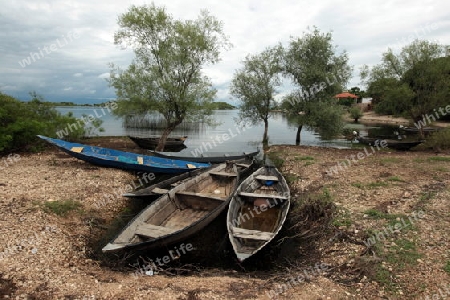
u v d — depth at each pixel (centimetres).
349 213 965
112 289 606
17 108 1908
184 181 1242
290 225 998
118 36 2052
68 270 678
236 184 1248
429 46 2383
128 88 2022
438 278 625
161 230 834
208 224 948
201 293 596
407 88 2372
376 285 622
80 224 938
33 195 1076
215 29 2100
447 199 1039
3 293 567
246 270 761
